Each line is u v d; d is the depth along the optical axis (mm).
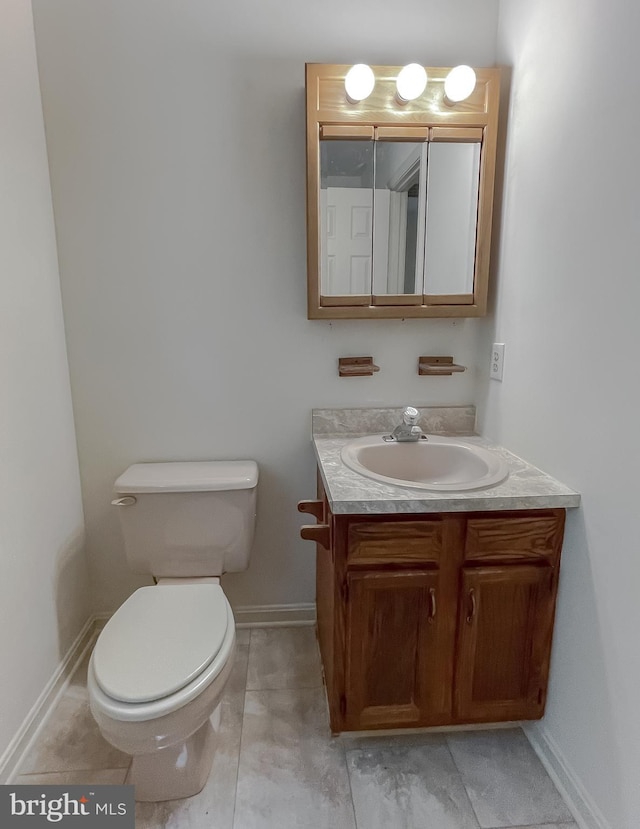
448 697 1383
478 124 1567
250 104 1616
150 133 1609
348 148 1573
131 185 1634
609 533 1130
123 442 1802
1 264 1338
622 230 1056
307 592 1978
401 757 1415
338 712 1368
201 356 1764
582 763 1238
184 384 1778
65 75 1558
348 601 1302
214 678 1189
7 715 1330
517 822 1238
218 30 1570
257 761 1396
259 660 1794
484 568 1307
